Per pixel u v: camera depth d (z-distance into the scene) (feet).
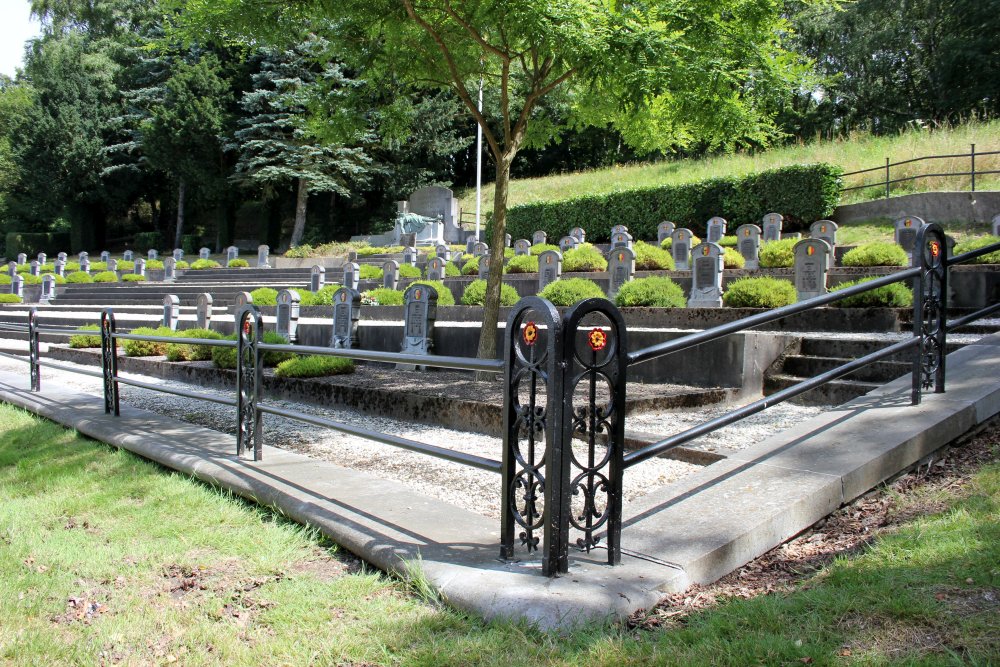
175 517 15.19
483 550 11.74
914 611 8.64
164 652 9.53
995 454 14.17
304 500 14.84
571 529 12.59
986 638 7.92
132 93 147.13
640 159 141.49
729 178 81.61
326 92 33.63
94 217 170.91
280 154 127.75
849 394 22.65
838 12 122.31
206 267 114.62
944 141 80.12
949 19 115.96
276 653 9.24
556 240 100.42
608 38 23.67
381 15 28.17
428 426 25.00
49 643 9.80
